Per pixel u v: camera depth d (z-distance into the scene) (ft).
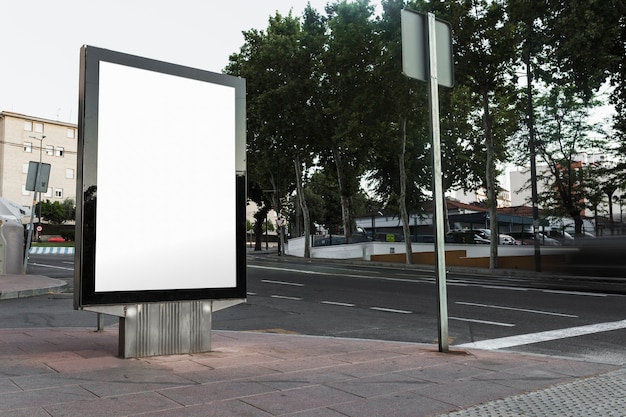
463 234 123.13
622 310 37.42
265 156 131.64
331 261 117.80
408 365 18.97
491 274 80.07
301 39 116.88
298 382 16.14
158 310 20.01
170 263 20.02
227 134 21.86
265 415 12.71
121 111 19.25
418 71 21.99
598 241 67.46
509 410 13.47
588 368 18.71
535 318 34.37
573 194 121.80
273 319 35.06
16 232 62.85
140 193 19.48
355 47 96.73
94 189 18.45
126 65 19.47
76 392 14.48
